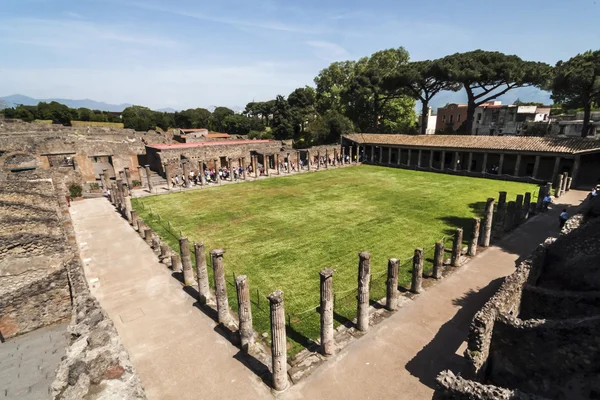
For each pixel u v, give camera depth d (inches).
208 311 530.6
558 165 1370.6
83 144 1487.5
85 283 486.3
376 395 363.9
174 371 406.0
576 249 474.3
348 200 1191.6
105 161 1879.9
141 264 700.7
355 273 634.8
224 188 1435.8
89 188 1371.8
